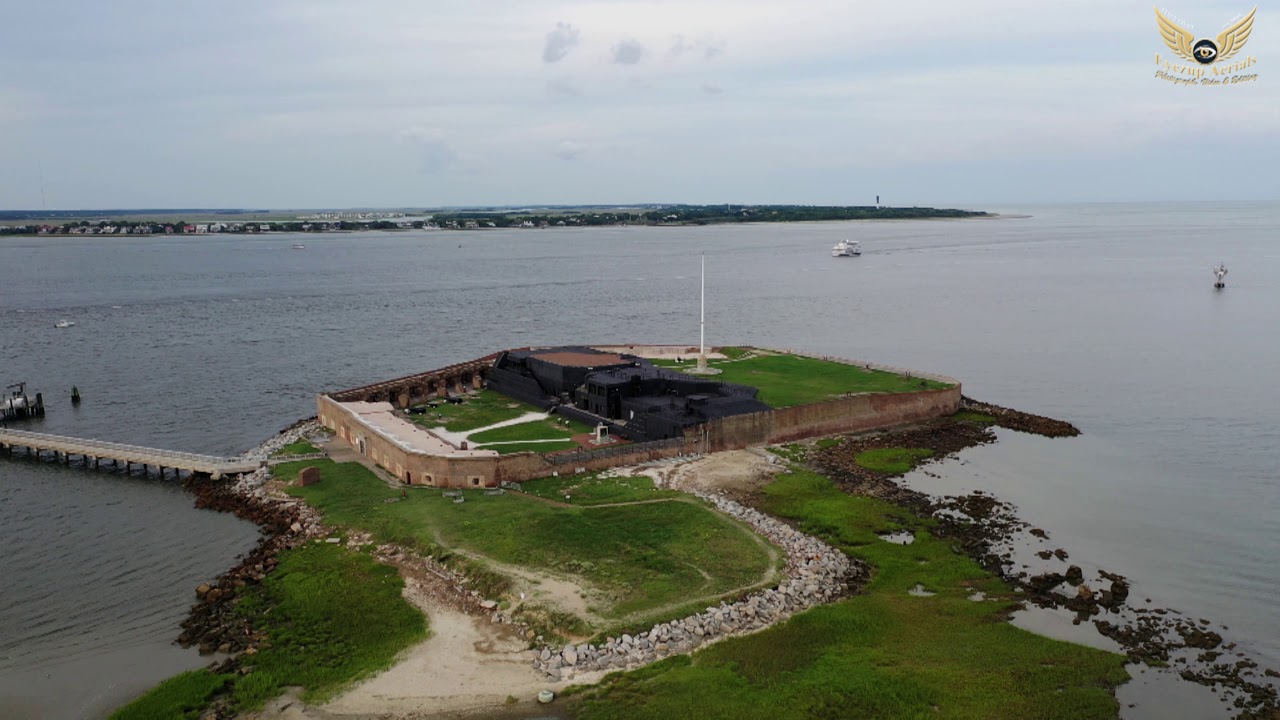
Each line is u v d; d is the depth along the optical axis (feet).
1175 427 404.77
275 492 309.42
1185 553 263.29
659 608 215.10
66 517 298.15
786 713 177.27
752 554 248.11
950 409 421.59
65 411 462.19
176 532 282.36
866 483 322.34
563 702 182.39
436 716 178.70
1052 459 356.38
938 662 196.85
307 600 227.20
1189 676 193.98
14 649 208.03
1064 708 179.93
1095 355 582.76
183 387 521.24
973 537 273.75
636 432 358.64
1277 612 226.38
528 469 313.32
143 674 196.44
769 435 366.84
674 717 176.35
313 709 181.37
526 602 218.38
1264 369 529.04
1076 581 243.60
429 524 267.39
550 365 424.46
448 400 438.81
